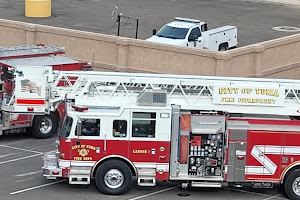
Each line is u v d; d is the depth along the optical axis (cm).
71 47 3462
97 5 4966
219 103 2153
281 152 2081
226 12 4894
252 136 2070
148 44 3253
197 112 2117
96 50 3400
